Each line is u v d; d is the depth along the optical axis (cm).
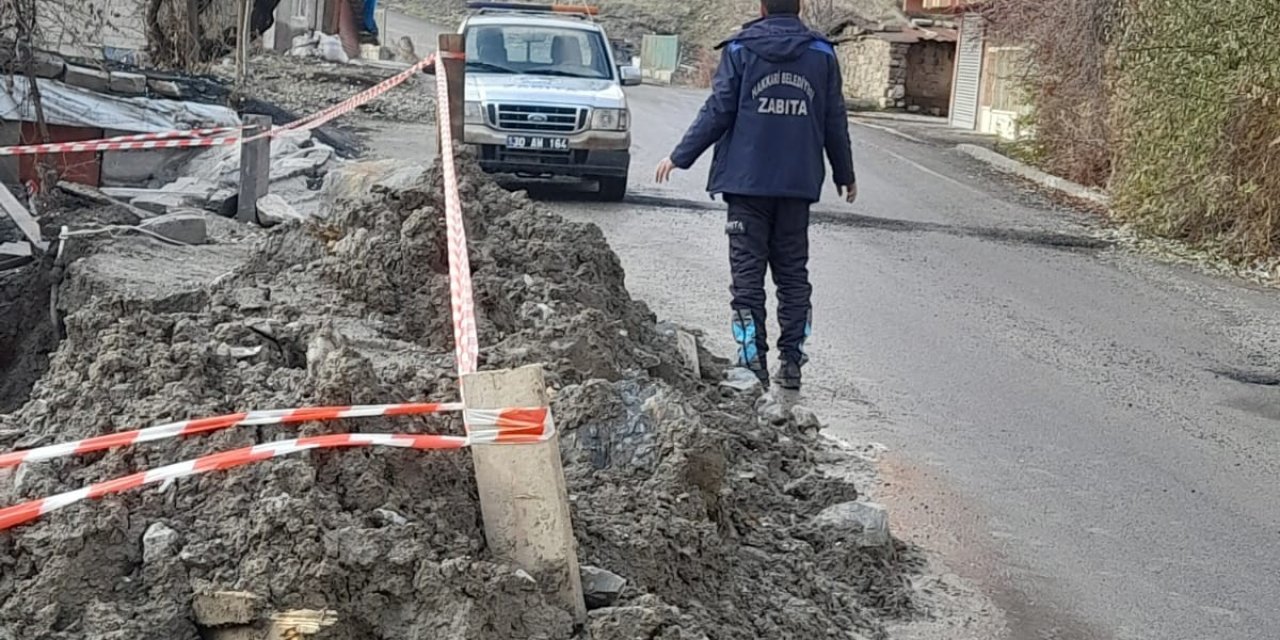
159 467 414
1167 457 785
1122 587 578
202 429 415
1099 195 2114
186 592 376
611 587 434
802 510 588
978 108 3466
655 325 831
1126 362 1033
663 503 496
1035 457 758
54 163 1122
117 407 464
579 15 1847
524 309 674
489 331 643
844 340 1005
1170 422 869
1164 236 1773
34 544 377
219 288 670
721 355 894
